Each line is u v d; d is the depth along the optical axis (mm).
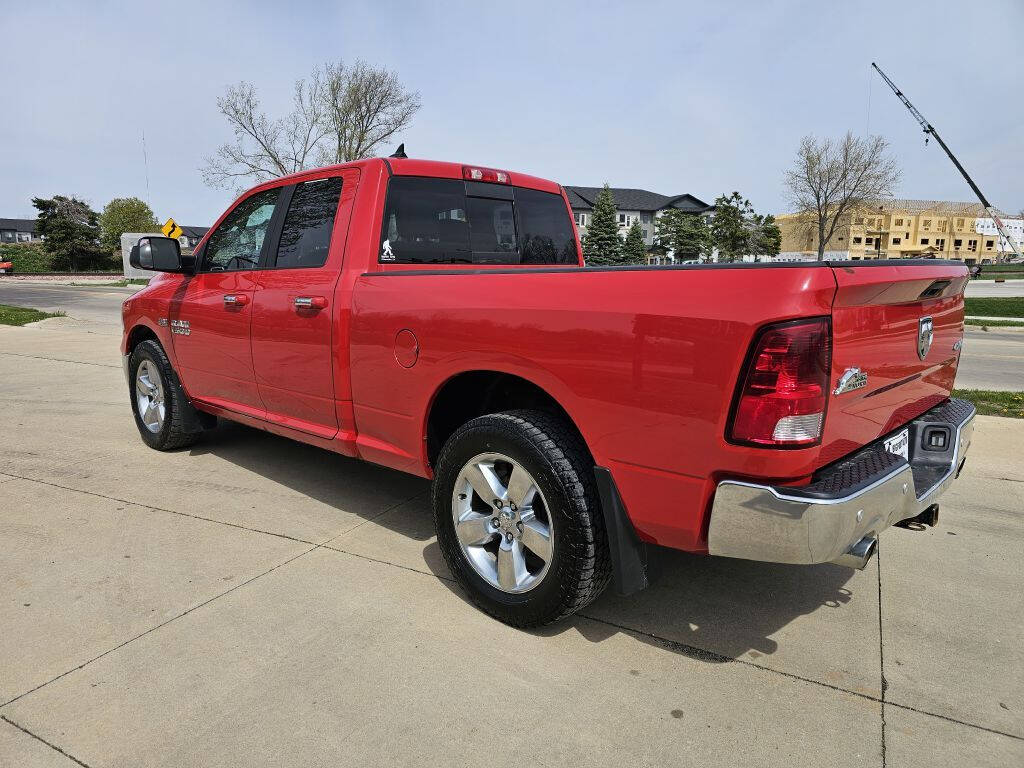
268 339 3623
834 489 1987
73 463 4629
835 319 1961
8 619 2664
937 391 2957
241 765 1933
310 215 3527
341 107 39219
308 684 2287
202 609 2750
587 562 2371
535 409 2621
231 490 4113
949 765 1950
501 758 1966
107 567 3104
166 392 4633
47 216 61438
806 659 2463
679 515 2160
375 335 3016
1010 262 95875
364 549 3316
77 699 2201
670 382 2080
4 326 14102
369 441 3229
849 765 1950
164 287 4559
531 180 4109
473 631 2619
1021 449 5035
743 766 1944
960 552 3338
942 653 2500
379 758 1961
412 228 3428
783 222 94375
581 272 2340
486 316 2557
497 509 2627
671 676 2357
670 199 92312
